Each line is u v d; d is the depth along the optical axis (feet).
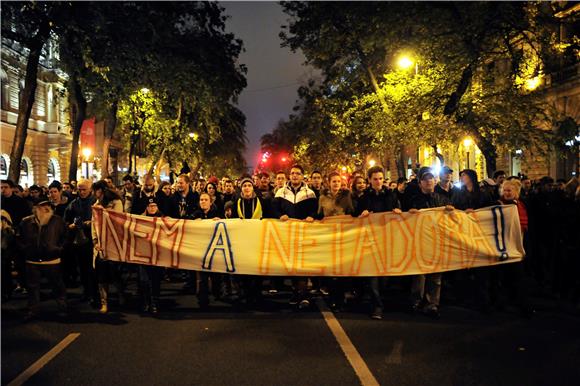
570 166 75.20
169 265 27.14
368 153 98.37
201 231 27.35
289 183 29.32
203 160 146.20
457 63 48.78
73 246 30.53
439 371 17.56
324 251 26.66
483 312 26.12
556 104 77.05
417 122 57.47
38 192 40.37
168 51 60.08
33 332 23.16
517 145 53.78
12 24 52.65
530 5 50.96
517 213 26.17
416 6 45.75
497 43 51.65
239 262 27.07
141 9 55.52
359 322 24.38
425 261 25.96
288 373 17.47
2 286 30.66
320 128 100.68
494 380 16.71
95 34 52.16
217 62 68.90
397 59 60.23
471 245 25.99
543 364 18.22
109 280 28.12
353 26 53.01
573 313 26.16
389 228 26.32
